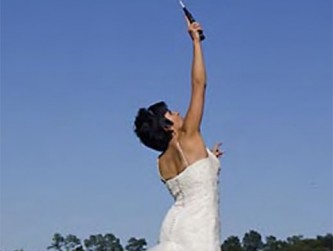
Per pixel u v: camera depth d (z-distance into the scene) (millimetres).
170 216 12062
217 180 12164
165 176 12289
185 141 12109
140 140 12414
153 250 11930
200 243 11766
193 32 12141
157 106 12391
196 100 12094
